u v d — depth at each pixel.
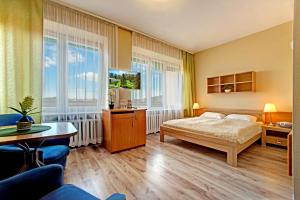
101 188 1.79
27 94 2.57
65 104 2.92
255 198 1.60
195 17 3.30
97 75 3.32
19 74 2.51
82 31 3.15
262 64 3.93
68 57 2.98
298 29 0.54
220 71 4.81
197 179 1.98
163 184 1.87
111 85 3.47
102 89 3.39
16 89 2.48
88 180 1.95
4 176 1.41
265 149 3.10
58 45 2.86
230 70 4.57
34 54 2.63
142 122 3.38
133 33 3.96
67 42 2.95
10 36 2.44
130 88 3.80
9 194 0.84
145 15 3.23
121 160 2.58
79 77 3.10
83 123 3.15
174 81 4.96
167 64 4.79
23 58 2.54
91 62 3.25
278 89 3.68
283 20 3.45
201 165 2.39
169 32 4.00
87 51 3.21
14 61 2.46
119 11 3.09
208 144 2.73
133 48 3.99
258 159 2.61
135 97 4.06
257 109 4.02
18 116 2.03
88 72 3.21
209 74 5.10
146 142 3.66
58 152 1.70
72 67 3.02
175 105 4.98
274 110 3.50
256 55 4.03
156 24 3.61
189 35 4.18
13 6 2.47
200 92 5.38
